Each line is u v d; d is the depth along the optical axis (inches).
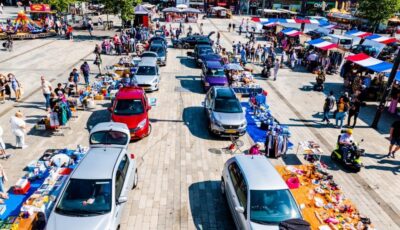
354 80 914.1
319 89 941.8
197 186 454.9
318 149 522.3
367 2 2091.5
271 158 543.5
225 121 586.2
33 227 347.6
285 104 815.1
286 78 1064.8
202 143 583.2
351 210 391.9
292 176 454.6
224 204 419.2
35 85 839.1
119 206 348.2
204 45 1205.7
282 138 535.2
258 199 342.6
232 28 2202.3
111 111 588.7
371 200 449.7
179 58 1267.2
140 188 442.9
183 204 414.6
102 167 363.6
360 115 789.9
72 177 349.1
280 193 351.6
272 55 1232.8
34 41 1445.6
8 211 373.4
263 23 1787.6
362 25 2326.5
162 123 659.4
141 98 606.5
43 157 476.7
